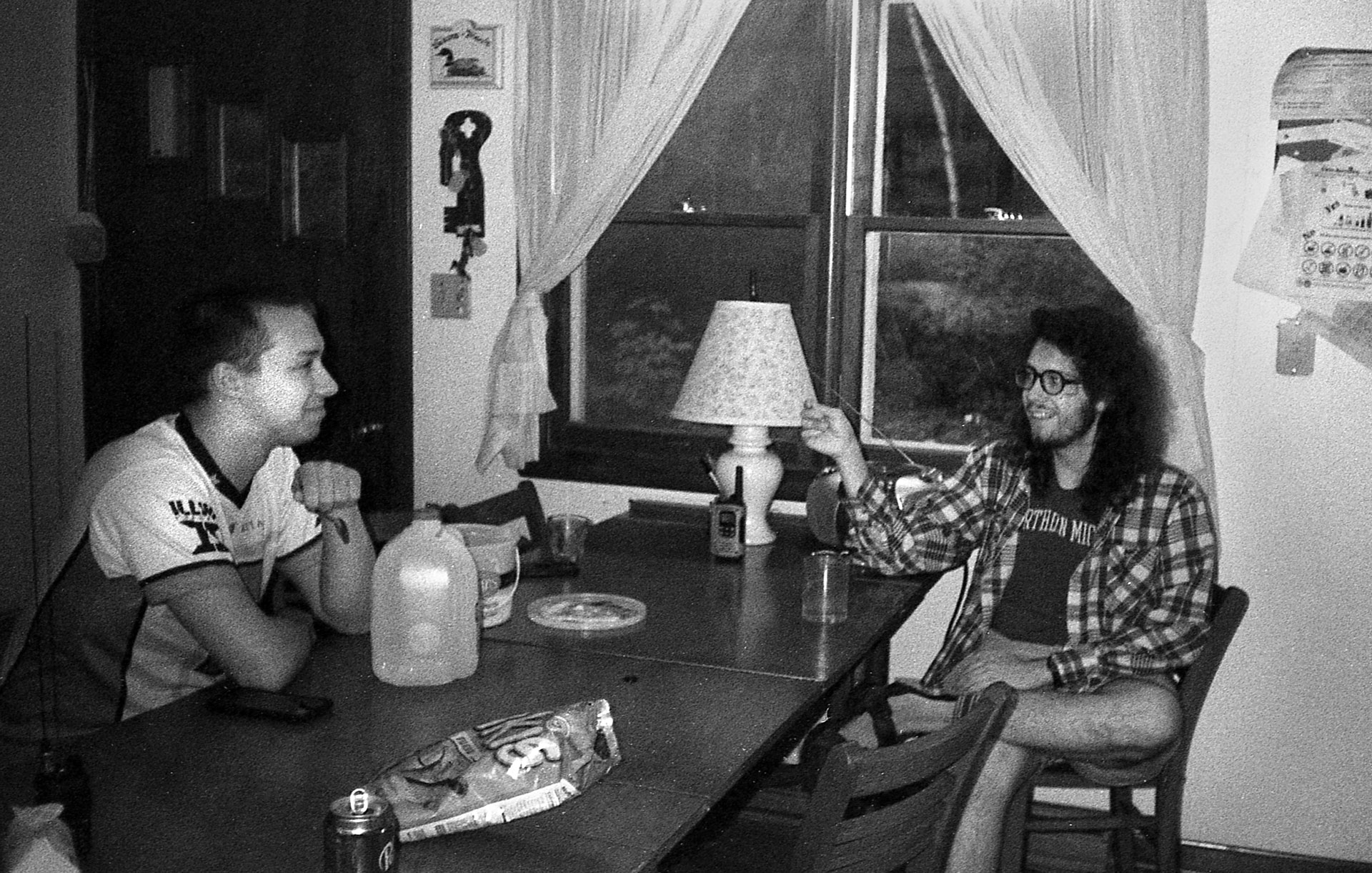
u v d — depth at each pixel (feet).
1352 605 9.23
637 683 6.05
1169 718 7.41
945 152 9.70
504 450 10.46
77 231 11.87
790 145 10.00
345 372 11.27
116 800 4.62
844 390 10.01
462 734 4.67
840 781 4.61
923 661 10.06
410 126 10.85
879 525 8.31
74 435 12.45
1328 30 8.82
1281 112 8.93
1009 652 7.90
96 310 12.12
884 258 9.93
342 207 11.14
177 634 6.39
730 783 4.93
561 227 10.09
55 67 12.07
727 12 9.60
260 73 11.28
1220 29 8.98
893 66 9.73
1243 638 9.45
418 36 10.73
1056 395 7.82
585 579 8.00
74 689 6.38
